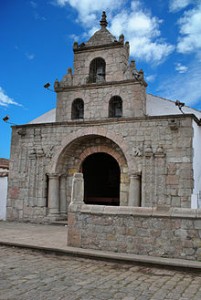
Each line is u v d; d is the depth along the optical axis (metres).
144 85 16.80
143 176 15.12
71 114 17.67
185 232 8.52
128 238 9.17
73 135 17.02
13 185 18.06
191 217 8.45
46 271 7.62
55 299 5.66
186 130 14.69
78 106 18.09
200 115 18.67
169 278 7.24
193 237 8.42
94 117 17.08
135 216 9.15
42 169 17.53
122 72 16.92
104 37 17.80
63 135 17.28
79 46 18.25
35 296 5.79
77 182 10.28
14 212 17.83
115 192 23.62
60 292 6.05
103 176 23.66
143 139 15.47
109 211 9.52
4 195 19.42
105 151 17.06
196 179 15.08
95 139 17.38
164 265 8.11
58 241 11.09
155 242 8.81
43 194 17.33
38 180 17.55
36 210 17.33
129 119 15.81
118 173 23.75
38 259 9.01
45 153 17.56
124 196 16.22
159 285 6.65
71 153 17.73
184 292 6.20
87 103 17.36
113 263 8.66
